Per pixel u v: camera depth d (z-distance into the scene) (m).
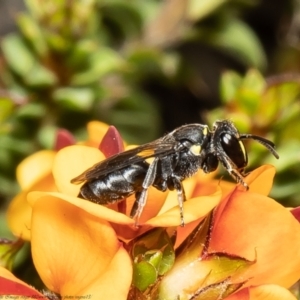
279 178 0.07
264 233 0.06
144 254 0.06
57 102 0.08
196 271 0.06
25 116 0.08
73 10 0.08
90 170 0.06
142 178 0.06
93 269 0.06
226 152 0.06
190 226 0.06
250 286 0.06
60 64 0.08
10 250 0.06
